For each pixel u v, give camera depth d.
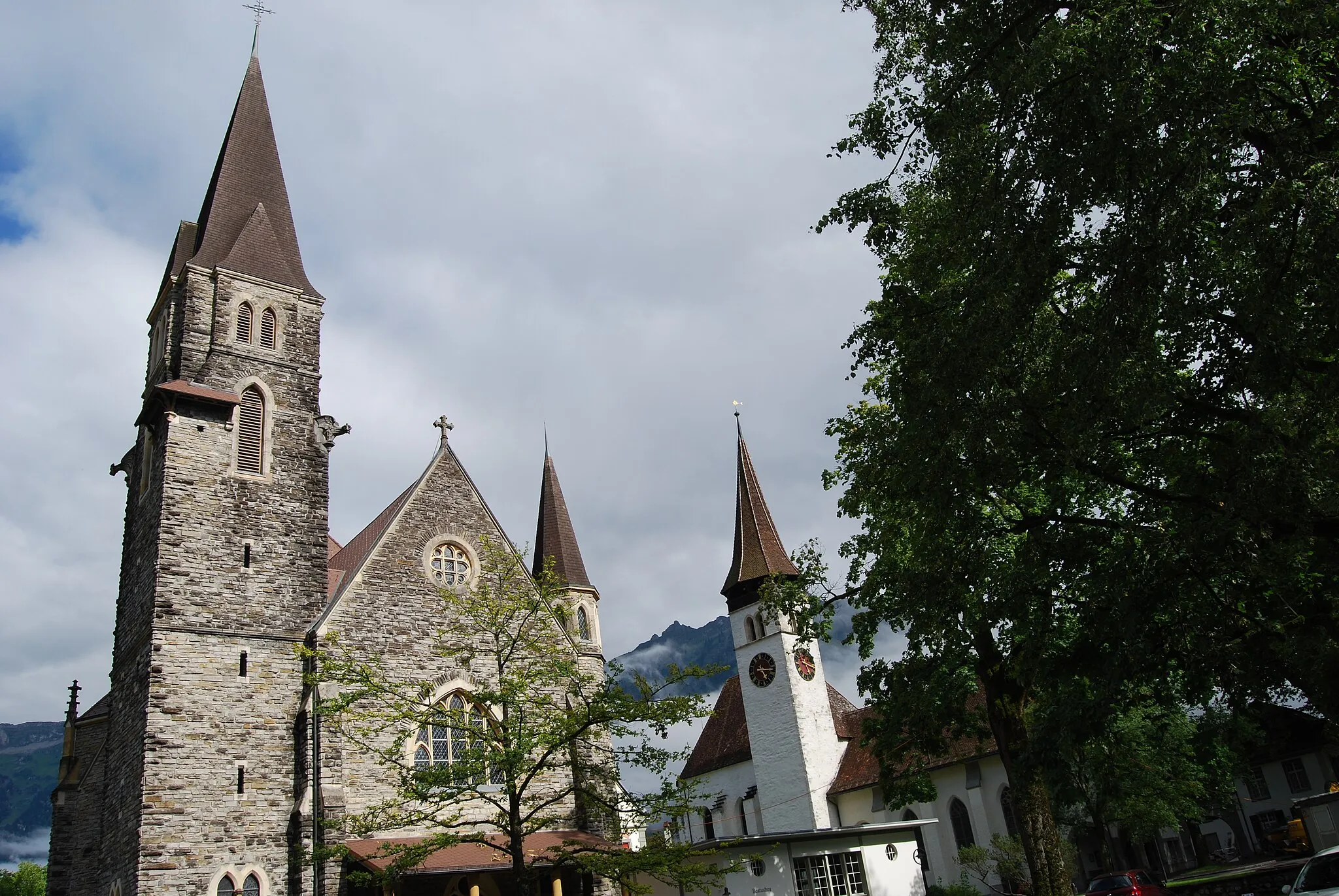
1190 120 14.68
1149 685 24.06
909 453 20.47
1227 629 20.59
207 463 36.38
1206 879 37.47
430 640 36.91
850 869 43.28
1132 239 15.52
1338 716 18.47
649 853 26.00
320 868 30.95
